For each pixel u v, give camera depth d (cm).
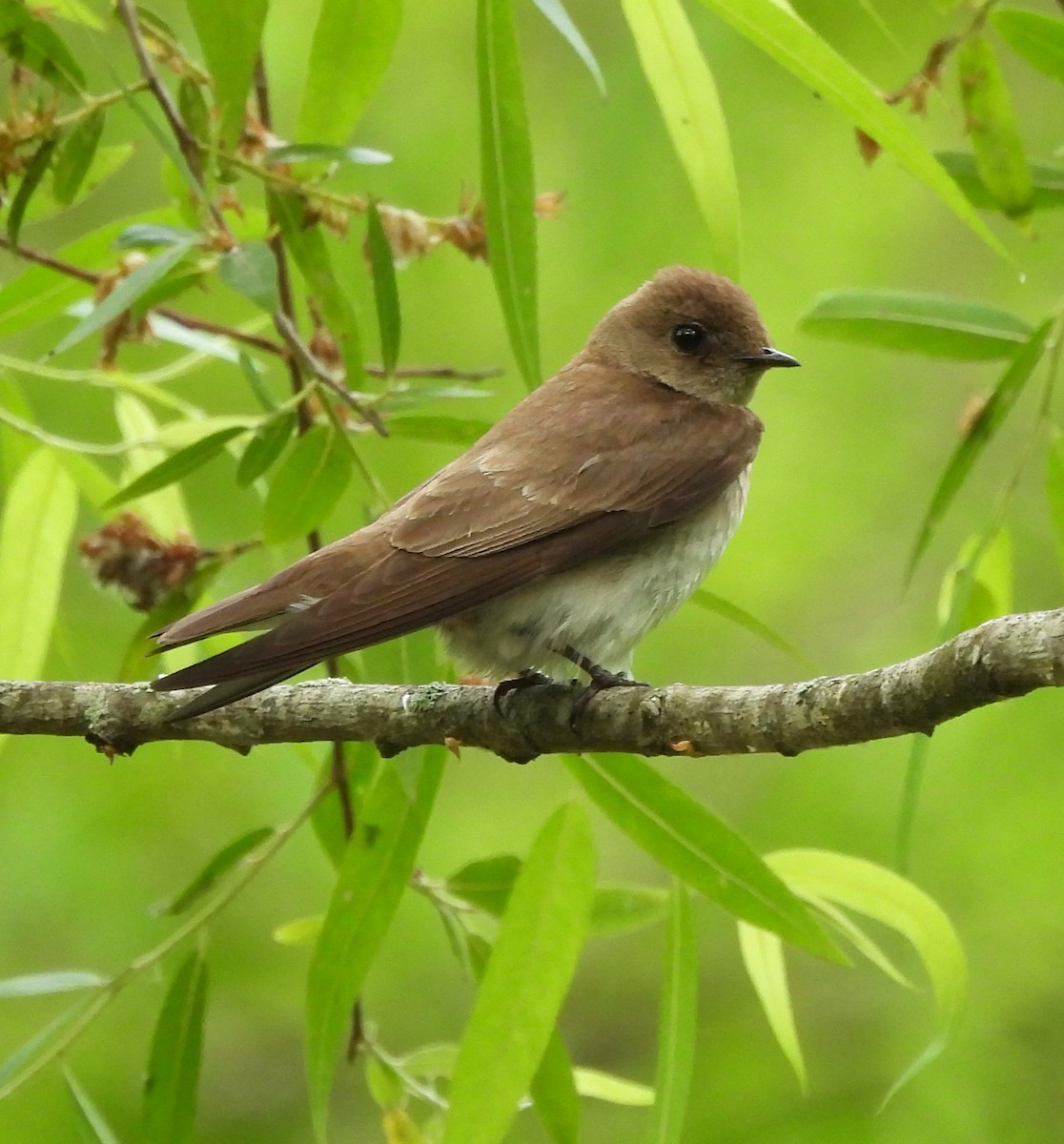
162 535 962
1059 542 881
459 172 1380
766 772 1433
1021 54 882
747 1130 1294
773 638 873
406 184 1377
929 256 1484
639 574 886
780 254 1468
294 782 1329
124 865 1320
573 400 944
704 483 908
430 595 798
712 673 1446
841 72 769
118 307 748
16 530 952
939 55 858
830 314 895
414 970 1360
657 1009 1448
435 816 1416
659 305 1006
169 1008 819
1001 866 1339
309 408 882
